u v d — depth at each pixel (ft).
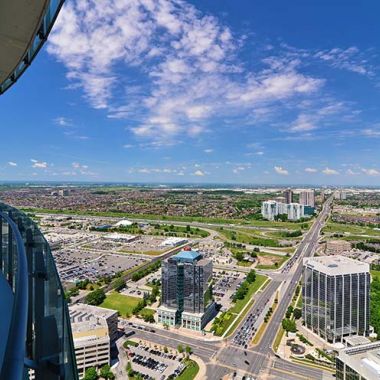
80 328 236.63
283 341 274.16
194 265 299.99
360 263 295.48
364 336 282.97
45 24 42.39
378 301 343.87
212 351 257.34
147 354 250.78
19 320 17.56
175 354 251.80
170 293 306.14
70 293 368.27
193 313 298.76
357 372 173.37
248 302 361.71
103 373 217.97
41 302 26.37
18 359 14.29
